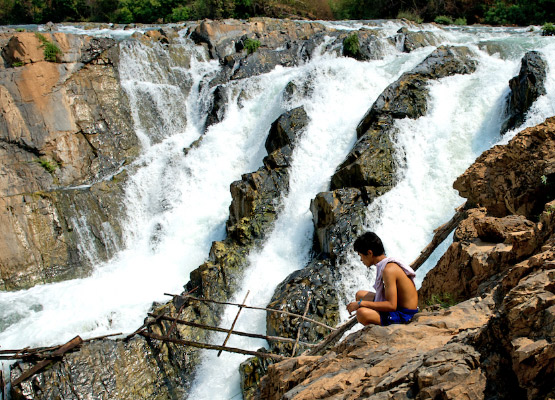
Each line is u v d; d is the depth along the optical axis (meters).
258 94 19.56
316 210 13.14
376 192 13.22
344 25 27.66
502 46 17.73
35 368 9.73
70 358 10.14
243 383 9.91
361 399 3.69
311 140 15.77
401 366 3.90
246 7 33.56
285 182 14.91
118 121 19.19
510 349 3.41
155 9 35.19
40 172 17.03
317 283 11.62
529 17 28.19
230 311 12.20
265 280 12.91
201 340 11.41
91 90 18.83
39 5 37.03
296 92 18.16
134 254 16.53
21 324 13.25
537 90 13.50
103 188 17.08
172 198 17.52
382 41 20.80
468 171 8.34
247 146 18.55
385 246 12.38
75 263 16.02
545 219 5.70
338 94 17.48
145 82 20.41
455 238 7.19
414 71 15.96
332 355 4.83
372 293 5.51
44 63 17.73
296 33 24.69
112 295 14.27
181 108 21.12
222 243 13.61
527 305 3.45
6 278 15.06
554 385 3.08
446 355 3.64
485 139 14.05
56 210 16.11
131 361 10.59
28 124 17.09
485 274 6.19
